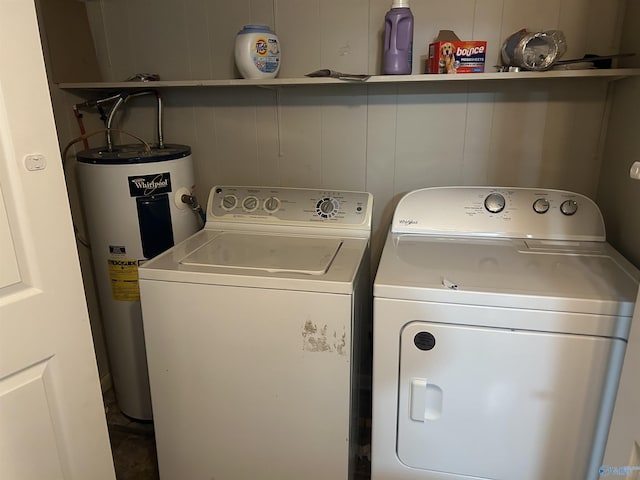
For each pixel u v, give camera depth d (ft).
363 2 5.79
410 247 4.92
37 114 3.26
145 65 6.61
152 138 6.94
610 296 3.64
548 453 4.00
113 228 5.66
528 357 3.80
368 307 6.06
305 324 4.20
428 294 3.83
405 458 4.33
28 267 3.34
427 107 5.99
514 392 3.92
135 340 6.15
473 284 3.90
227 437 4.78
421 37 5.77
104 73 6.76
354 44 5.95
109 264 5.86
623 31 5.22
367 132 6.25
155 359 4.71
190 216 6.06
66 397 3.74
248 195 5.87
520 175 6.00
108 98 6.11
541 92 5.66
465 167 6.12
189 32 6.34
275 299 4.20
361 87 6.08
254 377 4.48
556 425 3.92
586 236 5.06
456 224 5.32
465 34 5.65
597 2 5.27
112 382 7.26
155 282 4.45
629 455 3.02
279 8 6.01
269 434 4.65
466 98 5.86
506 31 5.55
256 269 4.40
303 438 4.58
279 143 6.55
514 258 4.57
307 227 5.60
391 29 5.34
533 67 4.98
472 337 3.85
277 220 5.70
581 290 3.76
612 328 3.60
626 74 4.63
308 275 4.23
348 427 4.44
